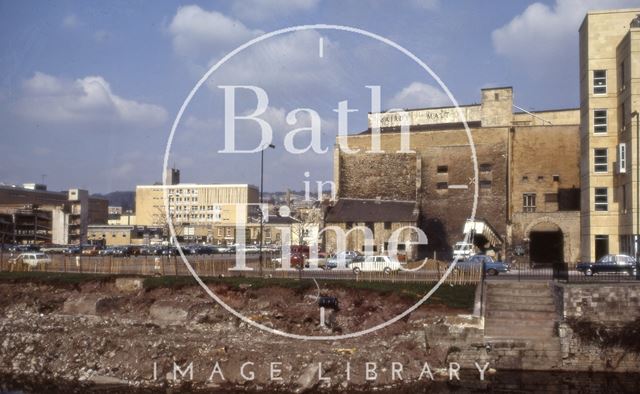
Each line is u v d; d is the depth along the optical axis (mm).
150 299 50469
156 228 131625
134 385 36125
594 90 65500
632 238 57969
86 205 155625
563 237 79062
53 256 78375
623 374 37438
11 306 53469
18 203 152375
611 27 65375
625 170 61000
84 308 51125
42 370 38875
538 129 89875
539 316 40625
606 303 38750
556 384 35469
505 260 78500
